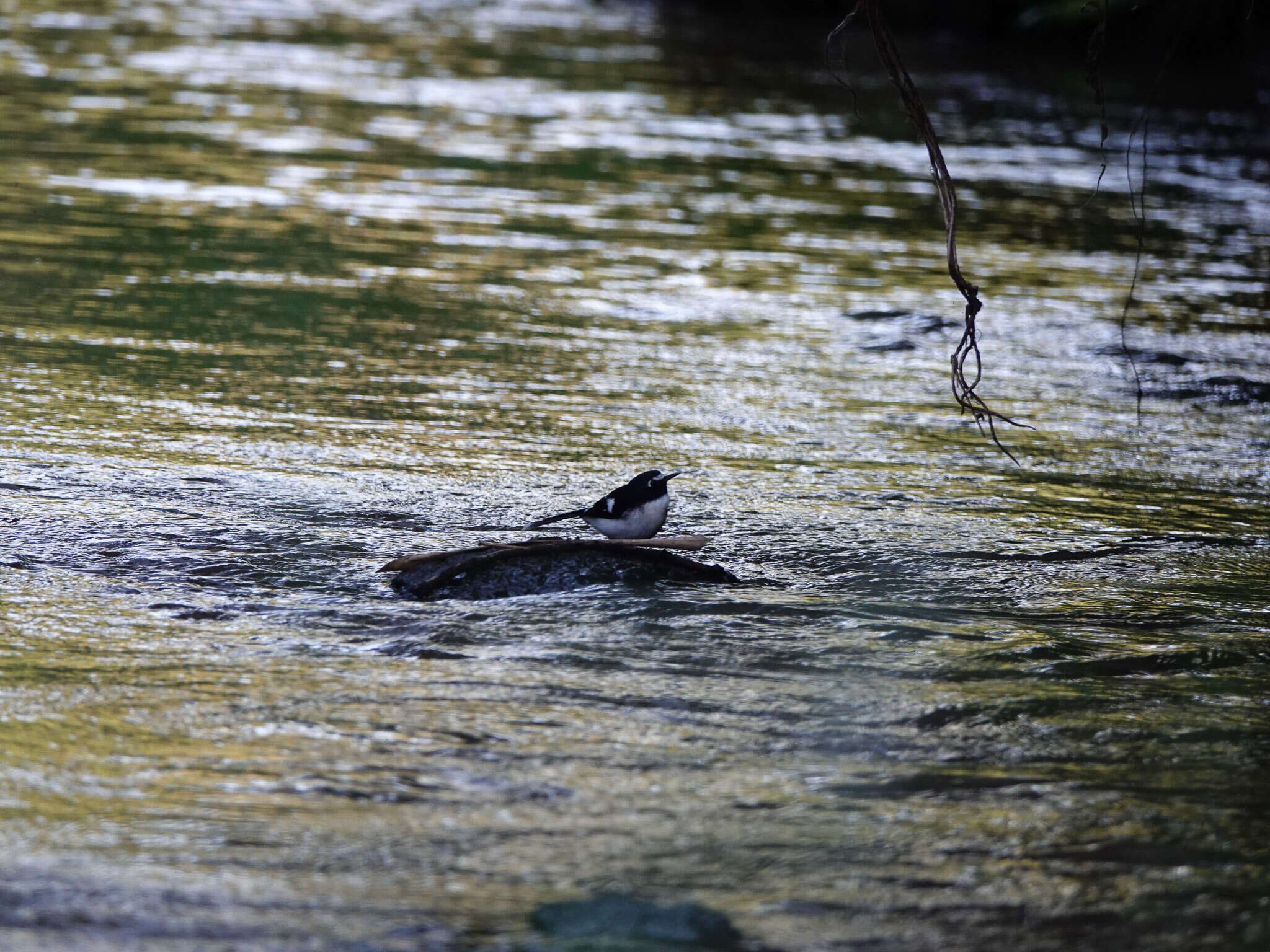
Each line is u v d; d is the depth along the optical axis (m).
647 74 60.91
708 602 13.13
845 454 18.89
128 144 38.72
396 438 18.36
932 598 13.66
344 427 18.64
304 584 13.29
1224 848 8.91
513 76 58.06
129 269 26.52
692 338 24.70
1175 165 44.97
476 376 21.56
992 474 18.36
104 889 8.00
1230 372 23.89
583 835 8.84
